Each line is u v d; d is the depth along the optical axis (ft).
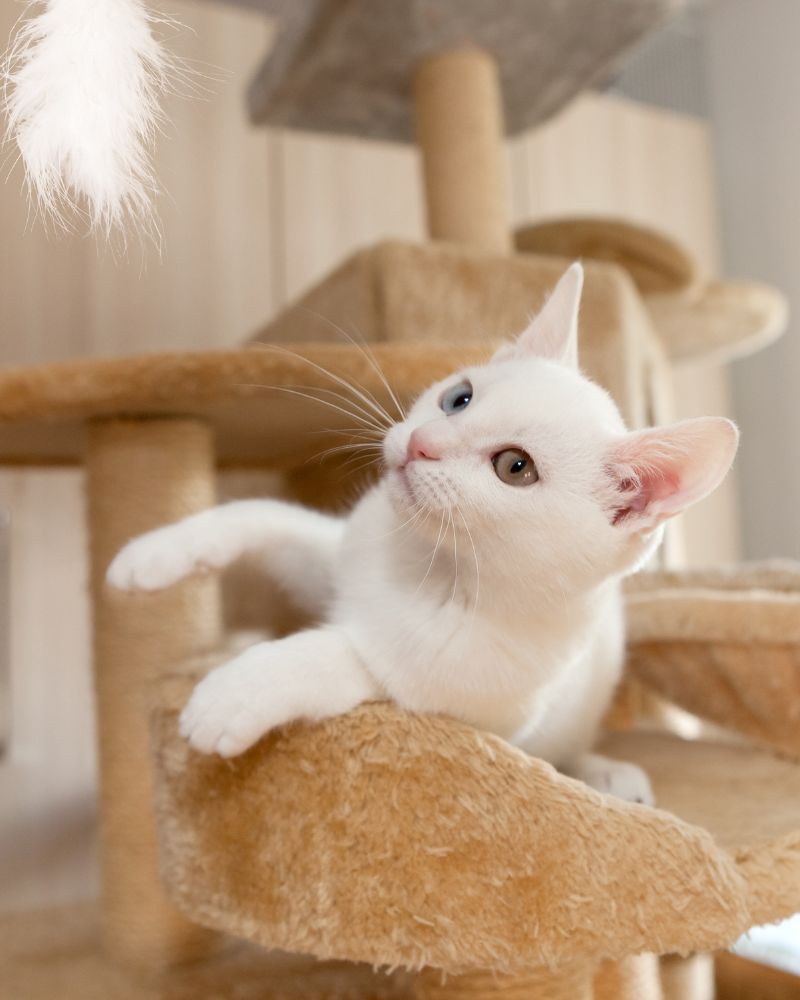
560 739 2.32
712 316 4.51
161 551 2.11
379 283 3.10
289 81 4.03
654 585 3.07
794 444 5.79
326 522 2.40
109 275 4.42
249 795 1.97
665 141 6.17
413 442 1.99
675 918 1.86
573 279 2.31
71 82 1.34
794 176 5.82
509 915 1.85
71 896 4.11
